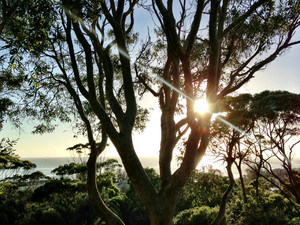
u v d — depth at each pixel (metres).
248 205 10.80
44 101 6.55
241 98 9.09
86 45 4.06
